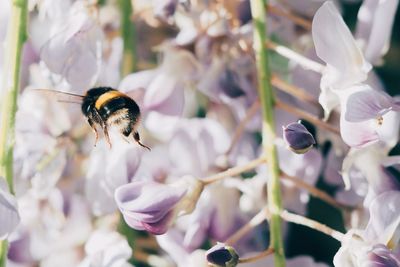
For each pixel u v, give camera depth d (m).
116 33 0.38
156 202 0.31
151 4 0.38
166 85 0.36
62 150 0.37
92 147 0.37
